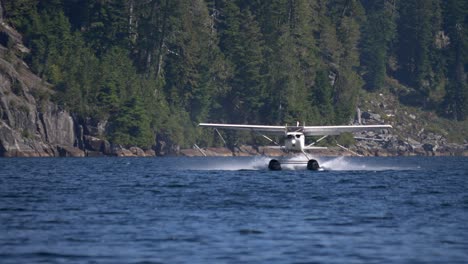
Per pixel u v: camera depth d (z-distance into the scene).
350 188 148.00
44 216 101.81
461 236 87.25
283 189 143.12
